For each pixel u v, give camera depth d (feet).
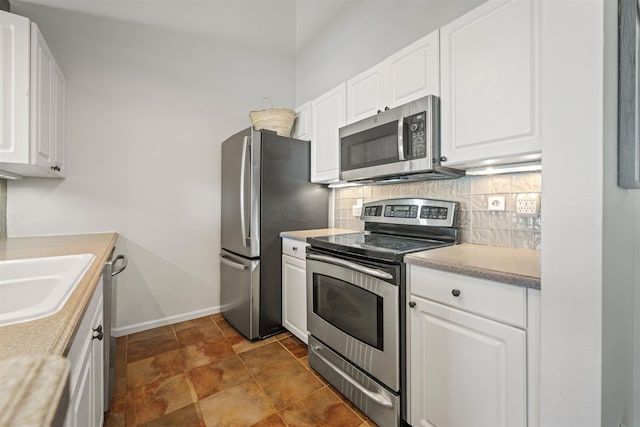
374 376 4.72
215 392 5.40
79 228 7.14
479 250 4.85
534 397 3.10
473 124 4.43
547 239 2.82
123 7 7.66
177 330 7.98
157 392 5.39
